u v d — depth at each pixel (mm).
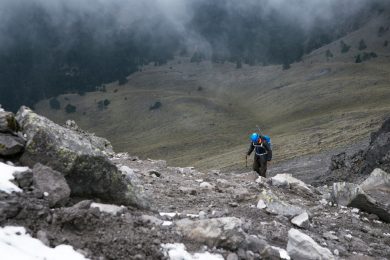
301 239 6457
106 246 5160
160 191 9461
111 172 6660
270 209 8477
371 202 10633
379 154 31859
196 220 6801
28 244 4688
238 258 5832
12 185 5586
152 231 5820
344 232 8734
